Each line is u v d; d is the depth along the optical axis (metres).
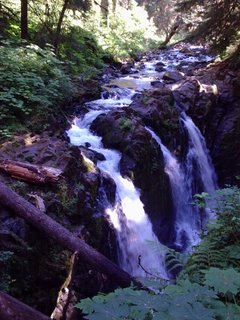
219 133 13.74
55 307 5.21
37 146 6.97
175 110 11.42
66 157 6.51
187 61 20.53
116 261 7.11
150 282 3.27
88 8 16.56
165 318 2.09
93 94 11.71
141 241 7.91
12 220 5.12
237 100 14.06
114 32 23.52
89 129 9.80
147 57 22.98
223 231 4.40
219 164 13.72
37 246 5.28
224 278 2.50
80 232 5.89
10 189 5.17
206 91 13.57
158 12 39.50
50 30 13.79
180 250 9.82
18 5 15.94
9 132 7.41
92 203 6.54
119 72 17.67
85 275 5.73
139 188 8.70
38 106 8.59
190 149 12.15
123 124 9.27
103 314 2.14
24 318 3.21
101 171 7.54
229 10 14.45
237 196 4.63
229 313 2.32
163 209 9.84
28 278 5.04
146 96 11.38
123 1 32.56
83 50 16.56
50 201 5.76
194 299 2.28
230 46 16.12
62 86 10.02
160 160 9.80
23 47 11.07
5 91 8.65
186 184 11.54
